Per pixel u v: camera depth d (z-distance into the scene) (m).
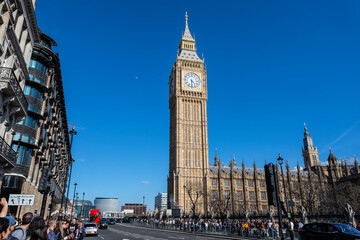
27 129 37.94
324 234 19.78
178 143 108.06
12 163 24.33
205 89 119.44
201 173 106.44
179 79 118.62
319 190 92.62
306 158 162.38
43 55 40.69
